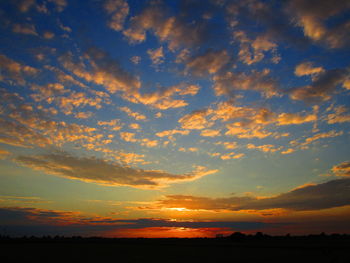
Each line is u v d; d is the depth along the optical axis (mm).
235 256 59156
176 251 79875
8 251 76875
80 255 62312
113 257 56938
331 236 161375
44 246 107375
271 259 49844
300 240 153500
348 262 44031
